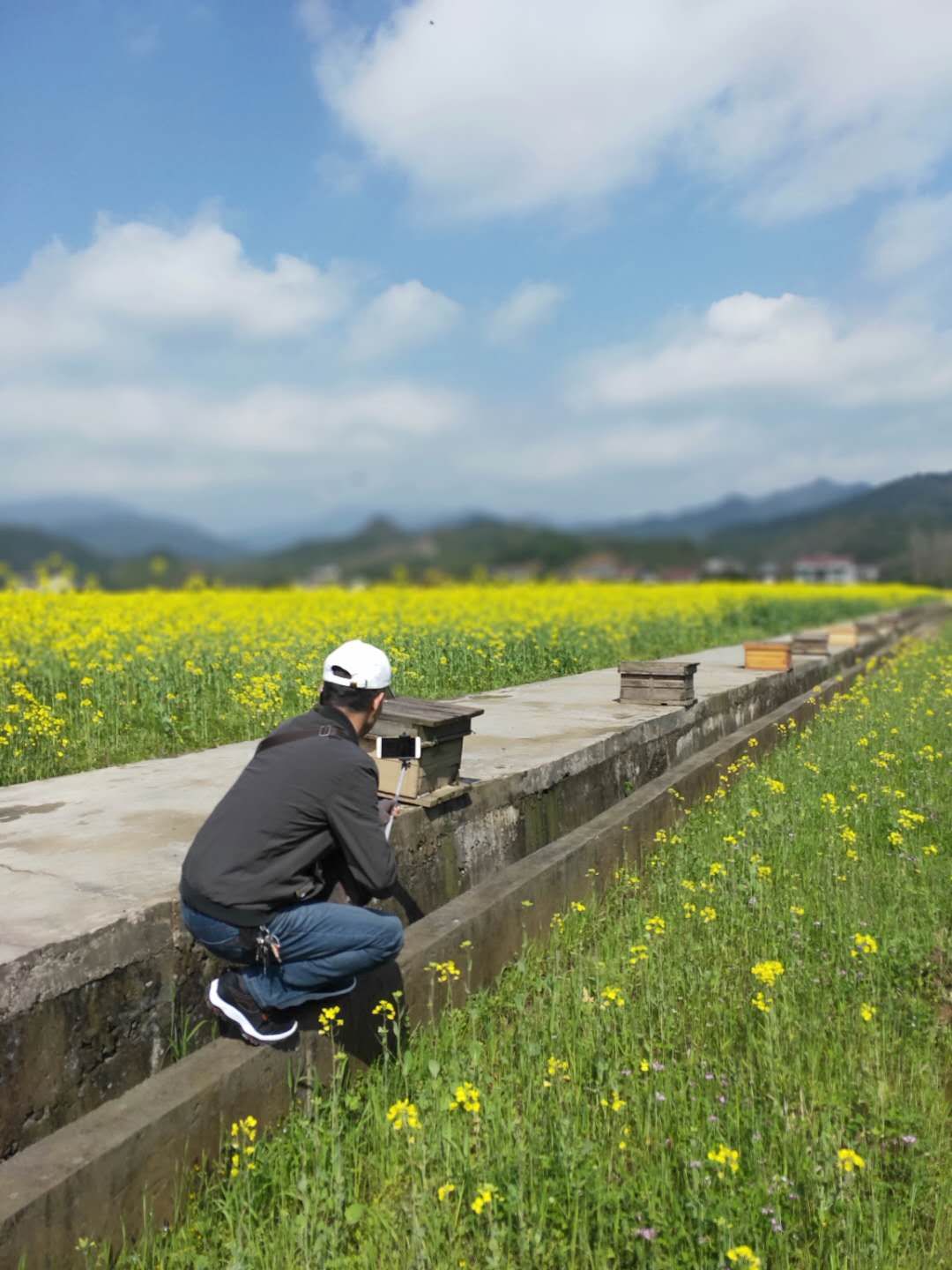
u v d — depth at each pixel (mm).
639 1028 4215
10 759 7867
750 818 7387
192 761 7160
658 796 7688
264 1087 3633
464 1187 3170
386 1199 3295
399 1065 3998
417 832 5113
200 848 3619
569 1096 3648
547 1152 3287
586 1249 2881
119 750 8656
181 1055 3701
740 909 5520
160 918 3691
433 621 18453
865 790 8055
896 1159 3408
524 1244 2846
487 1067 4008
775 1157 3363
